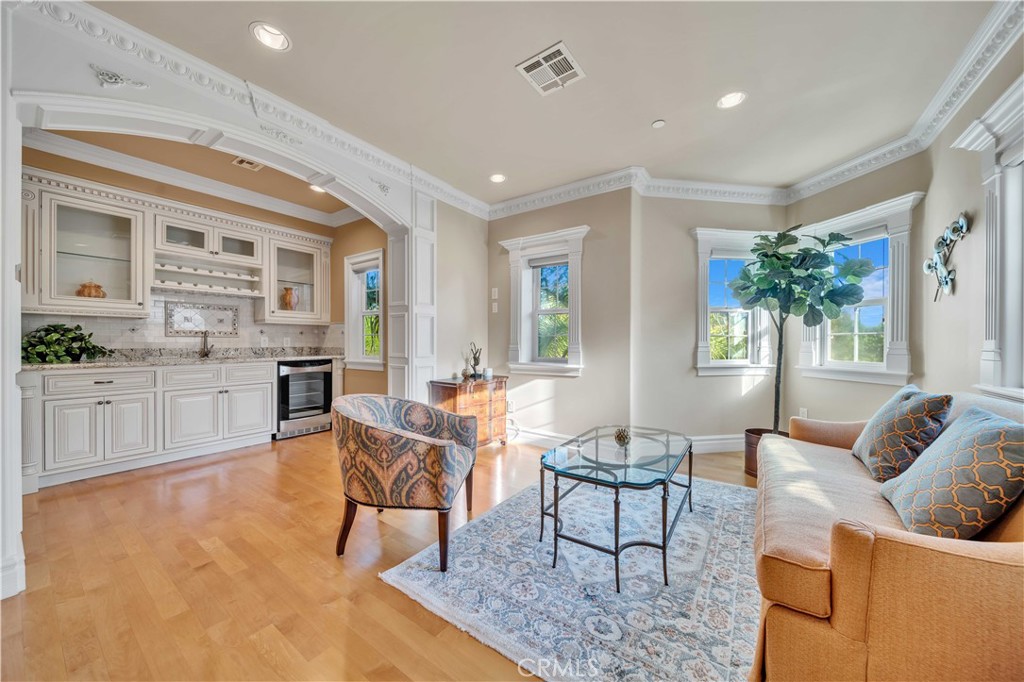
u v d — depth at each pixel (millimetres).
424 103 2434
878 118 2564
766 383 3754
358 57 2035
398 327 3594
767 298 2939
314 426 4297
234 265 4086
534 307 4129
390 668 1239
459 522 2240
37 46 1649
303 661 1264
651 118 2578
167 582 1663
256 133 2352
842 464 1948
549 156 3143
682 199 3639
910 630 868
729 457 3494
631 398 3438
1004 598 810
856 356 3219
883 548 899
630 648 1311
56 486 2705
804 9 1718
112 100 1836
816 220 3479
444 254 3809
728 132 2748
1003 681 801
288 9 1729
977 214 2148
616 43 1929
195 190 3621
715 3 1688
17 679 1179
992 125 1889
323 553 1904
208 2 1688
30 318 3008
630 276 3422
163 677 1195
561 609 1502
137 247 3346
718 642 1335
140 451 3092
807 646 984
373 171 3107
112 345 3424
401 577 1701
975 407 1506
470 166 3330
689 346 3635
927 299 2645
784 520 1346
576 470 1794
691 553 1891
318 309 4680
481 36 1887
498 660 1274
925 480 1293
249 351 4312
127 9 1725
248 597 1573
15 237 1567
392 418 2393
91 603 1522
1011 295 1937
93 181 3094
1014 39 1761
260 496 2588
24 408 2580
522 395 4020
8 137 1537
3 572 1528
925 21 1781
